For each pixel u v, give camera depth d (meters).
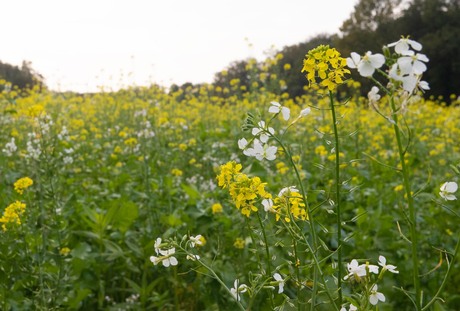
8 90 8.75
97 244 4.10
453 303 3.53
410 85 1.38
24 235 3.24
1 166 5.38
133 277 4.07
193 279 3.74
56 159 4.17
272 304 1.85
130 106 10.02
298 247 2.86
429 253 3.90
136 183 5.46
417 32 31.80
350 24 33.44
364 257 3.56
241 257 3.61
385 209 4.61
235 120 9.60
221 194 4.57
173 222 3.92
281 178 5.10
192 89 13.78
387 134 9.30
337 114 1.96
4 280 3.26
